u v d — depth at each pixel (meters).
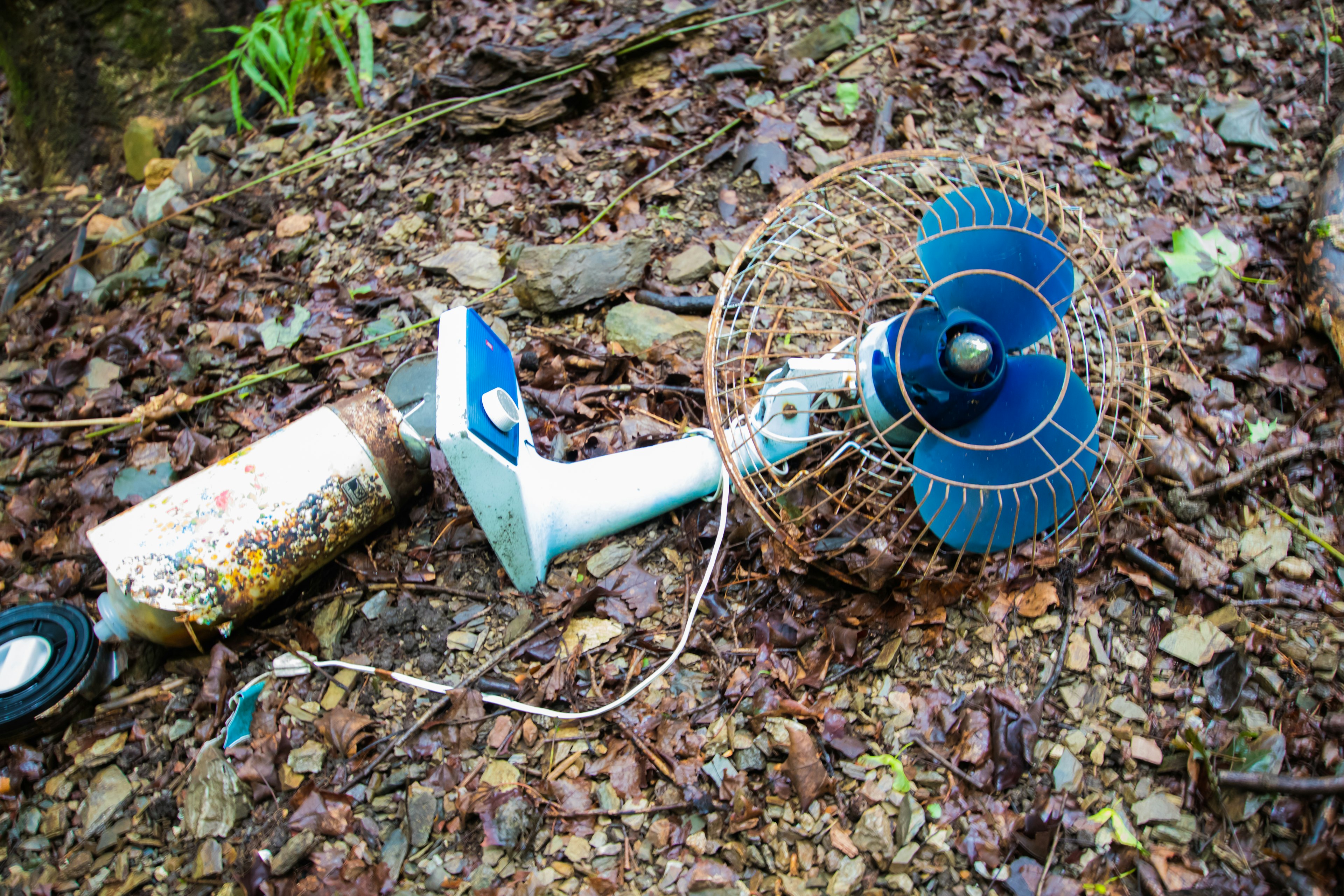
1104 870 0.72
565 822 0.75
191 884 0.74
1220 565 0.81
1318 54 1.11
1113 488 0.77
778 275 0.98
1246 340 0.93
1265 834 0.72
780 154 1.06
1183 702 0.78
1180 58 1.13
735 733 0.77
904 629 0.80
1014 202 0.76
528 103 1.12
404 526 0.87
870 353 0.77
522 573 0.82
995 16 1.17
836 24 1.16
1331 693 0.77
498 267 1.03
